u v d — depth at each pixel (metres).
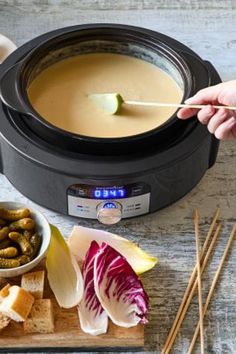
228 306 1.01
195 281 1.03
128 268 0.99
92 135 1.09
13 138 1.05
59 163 1.02
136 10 1.45
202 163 1.11
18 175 1.09
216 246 1.08
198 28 1.42
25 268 0.99
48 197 1.08
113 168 1.02
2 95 1.07
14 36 1.38
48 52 1.18
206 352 0.96
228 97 1.02
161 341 0.97
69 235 1.09
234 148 1.21
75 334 0.96
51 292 1.00
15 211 1.04
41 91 1.17
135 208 1.08
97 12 1.44
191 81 1.11
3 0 1.46
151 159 1.03
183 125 1.07
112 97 1.12
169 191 1.08
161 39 1.19
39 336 0.96
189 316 1.00
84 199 1.06
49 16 1.43
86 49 1.22
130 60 1.23
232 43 1.39
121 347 0.97
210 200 1.14
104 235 1.05
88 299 0.98
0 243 1.01
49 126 1.02
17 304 0.94
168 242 1.09
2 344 0.95
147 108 1.14
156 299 1.01
